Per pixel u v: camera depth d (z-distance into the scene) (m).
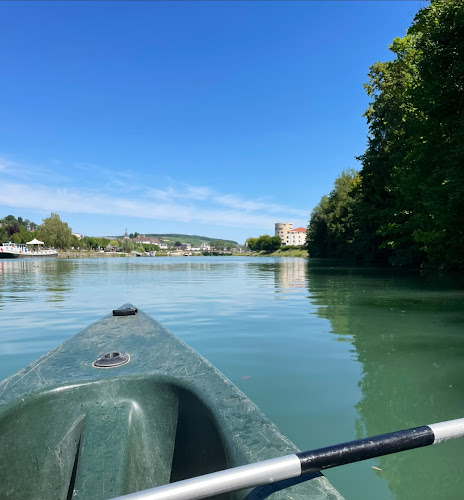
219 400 1.60
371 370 3.85
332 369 3.88
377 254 31.75
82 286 14.15
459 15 11.56
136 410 1.83
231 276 19.61
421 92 13.70
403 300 8.87
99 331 2.89
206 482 0.93
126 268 31.20
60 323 6.67
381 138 23.61
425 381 3.51
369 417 2.79
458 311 7.25
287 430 2.59
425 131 14.69
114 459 1.47
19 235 96.38
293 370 3.85
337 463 1.06
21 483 1.51
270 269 26.50
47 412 1.69
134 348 2.41
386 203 24.53
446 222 13.29
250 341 5.09
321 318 6.71
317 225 54.06
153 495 0.89
